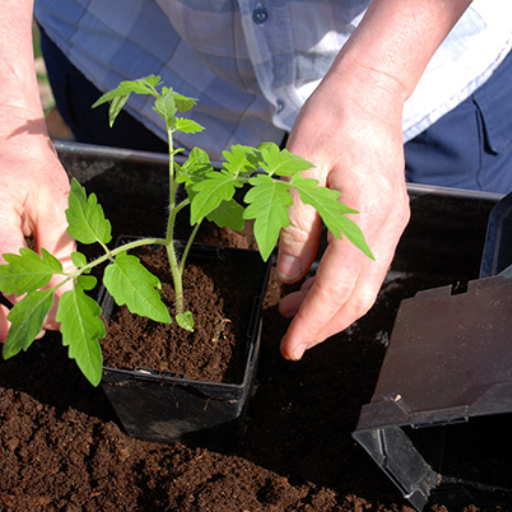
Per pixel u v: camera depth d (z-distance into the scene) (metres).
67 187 0.50
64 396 0.55
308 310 0.48
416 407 0.43
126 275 0.40
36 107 0.53
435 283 0.63
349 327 0.61
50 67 0.78
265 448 0.53
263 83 0.61
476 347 0.45
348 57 0.49
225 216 0.47
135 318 0.51
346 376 0.57
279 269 0.50
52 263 0.40
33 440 0.52
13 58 0.53
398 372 0.46
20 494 0.49
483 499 0.48
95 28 0.70
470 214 0.60
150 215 0.65
